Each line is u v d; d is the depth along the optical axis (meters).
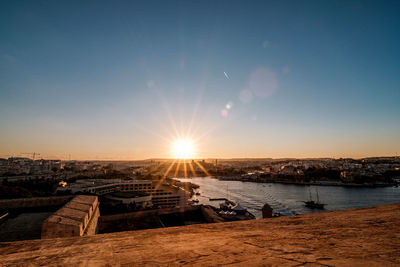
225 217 86.06
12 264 1.50
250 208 116.00
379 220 3.09
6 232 42.75
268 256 1.69
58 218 34.69
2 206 63.16
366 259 1.45
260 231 2.81
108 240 2.45
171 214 75.94
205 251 1.93
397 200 135.50
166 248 2.07
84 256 1.77
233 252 1.86
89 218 42.69
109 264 1.53
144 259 1.67
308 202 121.06
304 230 2.72
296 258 1.56
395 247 1.81
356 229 2.62
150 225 60.94
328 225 2.96
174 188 135.62
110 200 91.75
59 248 2.07
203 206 84.88
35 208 65.12
